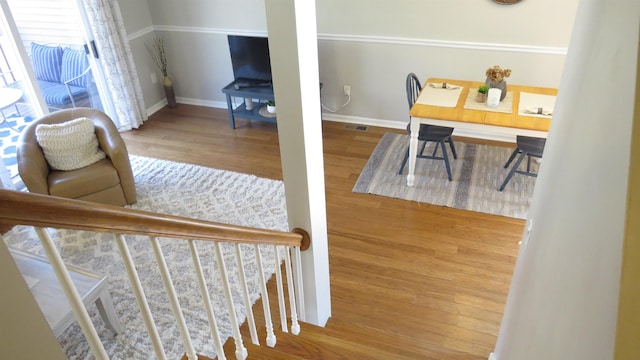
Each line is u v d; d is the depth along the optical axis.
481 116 3.59
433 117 3.65
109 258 3.40
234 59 5.20
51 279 2.52
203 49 5.62
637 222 0.65
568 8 3.97
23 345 0.82
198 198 4.13
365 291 3.11
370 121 5.29
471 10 4.27
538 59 4.27
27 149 3.54
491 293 3.05
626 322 0.61
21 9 4.14
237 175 4.47
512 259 3.32
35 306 0.82
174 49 5.77
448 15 4.37
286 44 1.78
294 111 1.94
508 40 4.29
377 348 2.18
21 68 4.21
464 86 4.17
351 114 5.34
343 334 2.33
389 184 4.20
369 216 3.82
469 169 4.35
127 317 2.90
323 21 4.87
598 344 0.83
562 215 1.32
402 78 4.88
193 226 1.35
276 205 4.01
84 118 3.81
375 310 2.96
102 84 5.11
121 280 3.20
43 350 0.85
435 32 4.50
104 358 1.08
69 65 4.75
